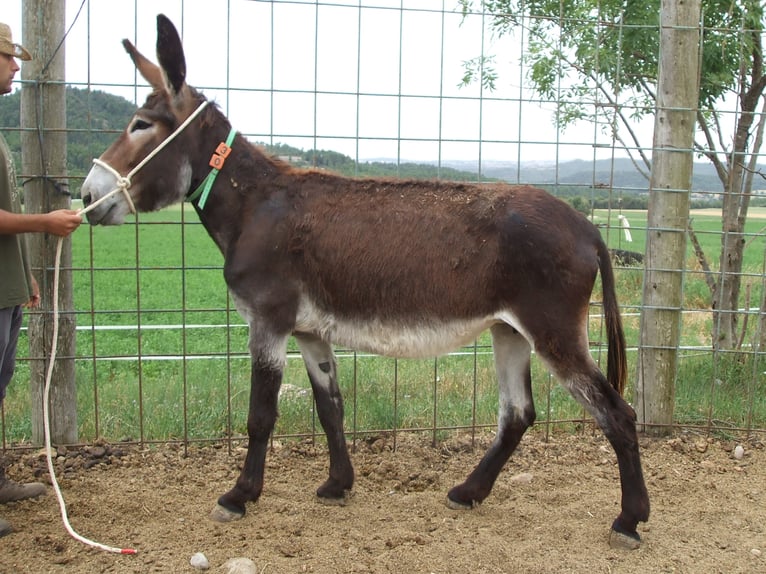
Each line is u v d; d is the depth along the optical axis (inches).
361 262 145.3
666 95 202.8
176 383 241.3
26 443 192.5
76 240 767.7
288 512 158.1
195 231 906.7
